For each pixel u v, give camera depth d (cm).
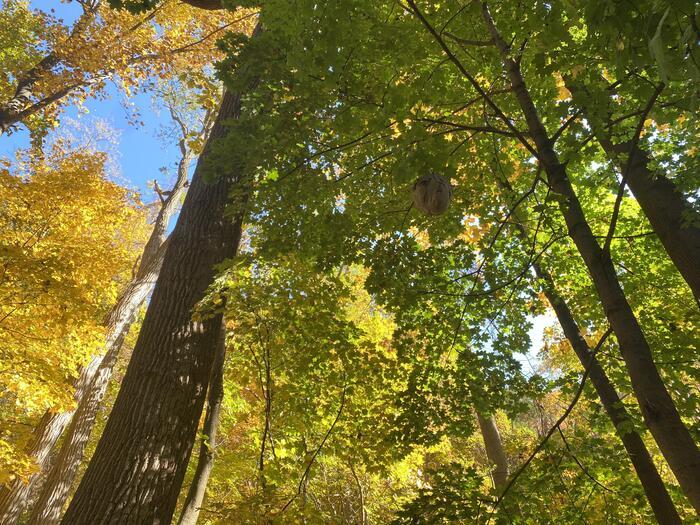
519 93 313
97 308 755
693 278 421
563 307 486
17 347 666
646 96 246
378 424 488
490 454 827
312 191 416
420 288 480
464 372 477
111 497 378
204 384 469
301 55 266
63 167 916
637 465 390
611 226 262
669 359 448
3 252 592
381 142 412
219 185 555
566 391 473
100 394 1164
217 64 340
